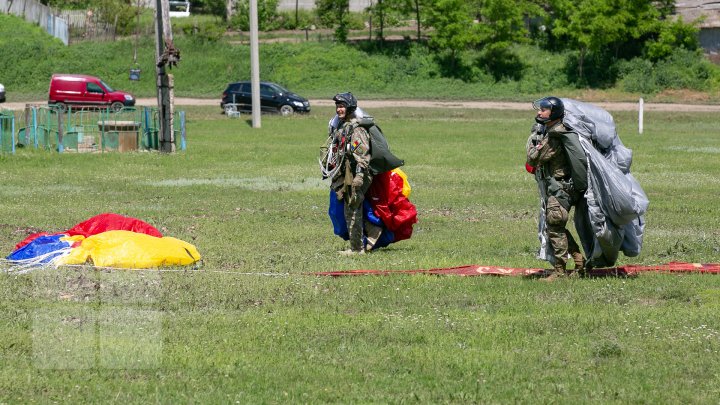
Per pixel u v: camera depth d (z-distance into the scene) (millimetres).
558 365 25078
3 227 50844
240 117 179125
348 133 41875
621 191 34312
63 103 194250
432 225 55906
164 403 21781
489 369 24609
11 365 24391
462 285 35125
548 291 34219
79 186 76375
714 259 42656
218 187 76312
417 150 114875
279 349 26375
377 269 38812
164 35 106750
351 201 42375
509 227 54938
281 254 43156
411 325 29094
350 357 25688
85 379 23453
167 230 51062
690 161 102062
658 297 33812
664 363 25281
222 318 29672
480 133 143625
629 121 176125
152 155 105000
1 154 100625
